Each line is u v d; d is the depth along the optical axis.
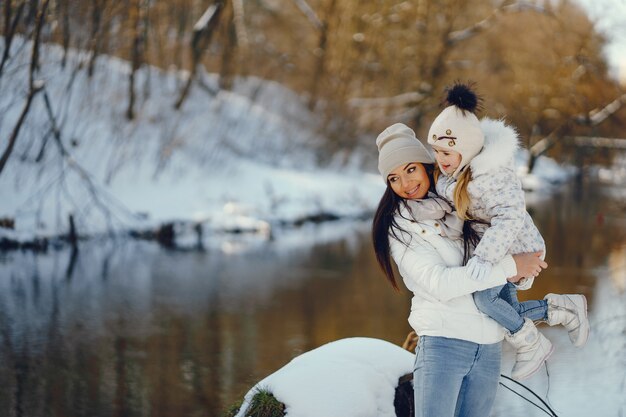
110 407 6.36
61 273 11.97
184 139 19.86
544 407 5.96
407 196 3.31
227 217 17.42
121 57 21.20
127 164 17.78
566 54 26.83
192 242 15.66
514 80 28.91
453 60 28.78
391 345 4.30
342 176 24.55
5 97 16.16
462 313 3.16
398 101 27.70
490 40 28.91
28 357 7.72
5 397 6.57
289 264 13.50
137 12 18.66
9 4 14.55
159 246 14.97
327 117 25.69
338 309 9.98
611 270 12.27
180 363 7.55
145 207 16.78
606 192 28.95
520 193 3.12
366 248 15.64
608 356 7.32
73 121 17.48
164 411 6.25
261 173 21.09
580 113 28.09
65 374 7.21
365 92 28.08
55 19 16.28
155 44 22.03
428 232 3.22
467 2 28.25
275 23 28.17
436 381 3.15
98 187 16.30
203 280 11.82
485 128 3.23
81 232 14.82
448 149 3.19
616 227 18.27
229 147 21.52
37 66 15.29
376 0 27.75
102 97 18.52
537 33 28.58
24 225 14.23
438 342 3.17
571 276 11.70
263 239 16.53
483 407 3.24
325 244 16.09
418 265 3.19
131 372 7.27
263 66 27.59
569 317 3.35
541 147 30.89
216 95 22.84
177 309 9.87
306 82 27.45
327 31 27.48
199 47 21.27
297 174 22.73
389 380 4.07
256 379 7.06
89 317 9.37
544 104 28.91
